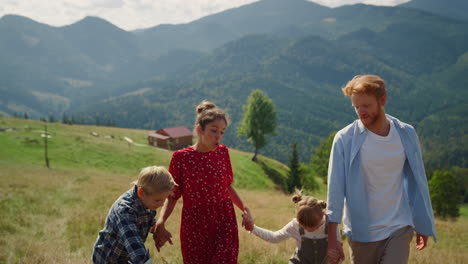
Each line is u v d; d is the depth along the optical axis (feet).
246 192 100.07
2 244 19.90
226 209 10.84
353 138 9.93
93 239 21.70
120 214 8.74
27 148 151.64
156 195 8.59
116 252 8.92
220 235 10.66
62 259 16.52
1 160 129.29
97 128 259.60
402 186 9.86
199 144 10.66
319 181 212.64
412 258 19.98
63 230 24.17
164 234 10.58
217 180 10.60
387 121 9.90
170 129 252.83
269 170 208.23
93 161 154.20
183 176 10.55
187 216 10.71
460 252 29.58
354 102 9.58
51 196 43.86
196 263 10.74
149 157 175.52
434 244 35.17
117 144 187.52
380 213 9.68
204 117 10.27
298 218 11.38
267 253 18.22
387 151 9.55
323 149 218.38
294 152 169.78
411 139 9.84
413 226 9.77
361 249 9.84
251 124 208.44
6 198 37.24
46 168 122.42
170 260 16.63
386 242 9.52
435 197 164.76
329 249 9.56
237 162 199.52
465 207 252.42
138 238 8.47
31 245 19.47
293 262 12.14
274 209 52.11
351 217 9.88
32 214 29.96
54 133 182.70
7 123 191.62
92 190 53.42
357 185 9.76
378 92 9.25
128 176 135.95
